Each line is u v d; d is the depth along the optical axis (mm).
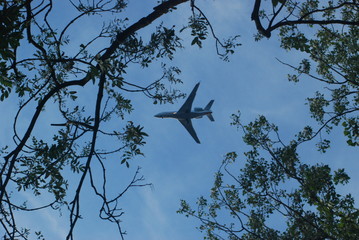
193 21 9492
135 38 9727
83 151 10117
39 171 10000
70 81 9273
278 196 16469
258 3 8688
